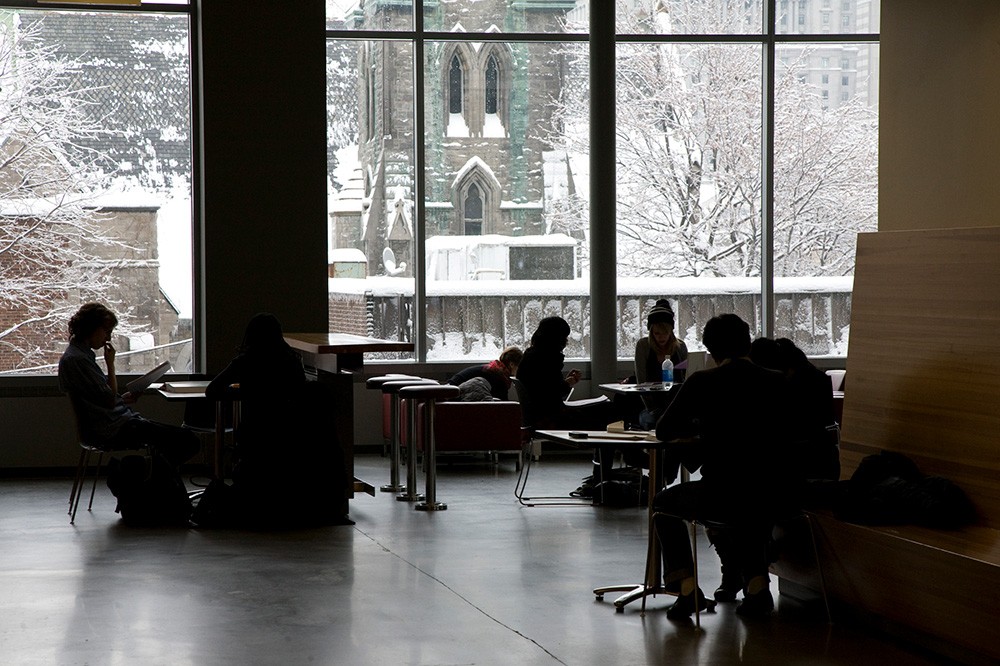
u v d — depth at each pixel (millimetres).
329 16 14109
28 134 12898
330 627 6129
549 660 5559
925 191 7180
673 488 6449
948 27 6941
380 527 9180
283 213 11414
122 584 7133
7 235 12859
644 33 14672
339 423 10391
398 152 14352
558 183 14633
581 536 8828
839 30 14961
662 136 14812
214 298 11344
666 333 11602
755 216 14984
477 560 7910
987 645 5172
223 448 10031
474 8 14398
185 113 13172
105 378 9586
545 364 10750
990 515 5953
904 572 5738
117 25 13023
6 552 8133
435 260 14445
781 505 6184
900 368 6746
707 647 5797
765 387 6234
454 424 11930
